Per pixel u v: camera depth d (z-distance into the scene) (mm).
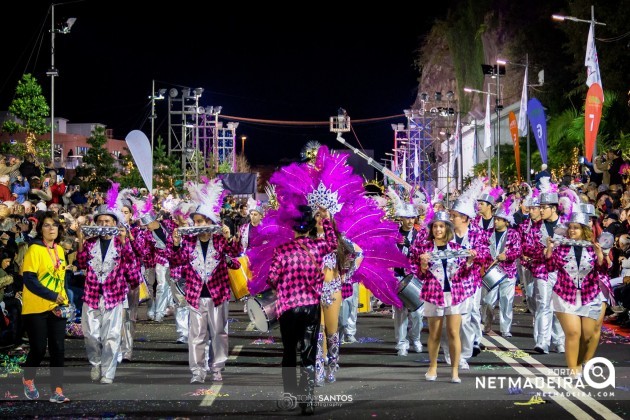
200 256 11250
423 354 13648
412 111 68500
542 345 13555
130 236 11406
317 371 10867
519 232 13680
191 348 11188
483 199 14711
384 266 12367
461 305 11203
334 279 10875
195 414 9367
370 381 11266
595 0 44500
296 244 9625
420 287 12398
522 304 21469
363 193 11977
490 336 15547
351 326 14969
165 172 44562
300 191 11156
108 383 11180
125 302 11477
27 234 15945
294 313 9469
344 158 11516
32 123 45125
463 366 12203
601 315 11266
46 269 10016
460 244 11586
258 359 13227
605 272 11172
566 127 44531
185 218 14258
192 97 48719
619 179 26219
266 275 11289
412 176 73000
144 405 9844
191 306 11203
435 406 9734
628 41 43281
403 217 14906
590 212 11172
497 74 46875
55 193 24438
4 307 14250
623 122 38406
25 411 9555
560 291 11211
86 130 80562
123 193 11516
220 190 11484
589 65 27812
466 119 79000
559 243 11211
